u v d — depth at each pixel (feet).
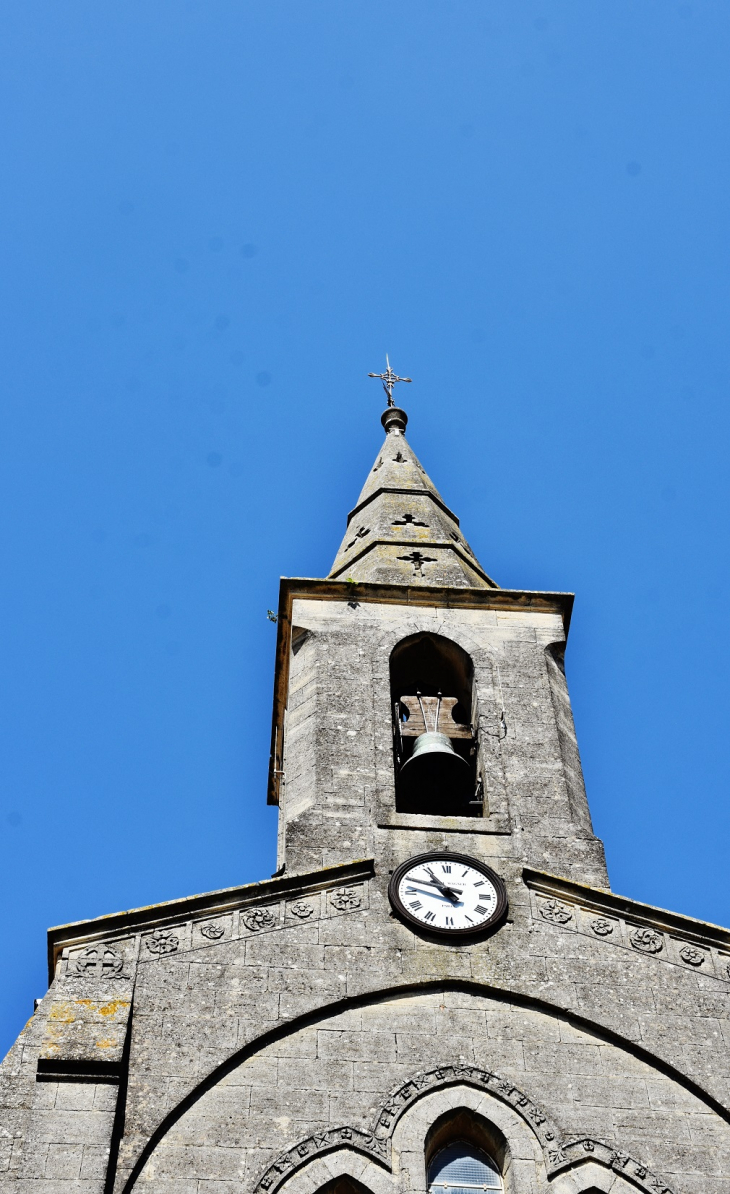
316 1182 62.75
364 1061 66.80
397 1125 64.80
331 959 70.90
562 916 74.02
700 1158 64.64
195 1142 63.46
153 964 70.28
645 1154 64.59
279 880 74.08
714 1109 66.44
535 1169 63.93
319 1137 64.03
